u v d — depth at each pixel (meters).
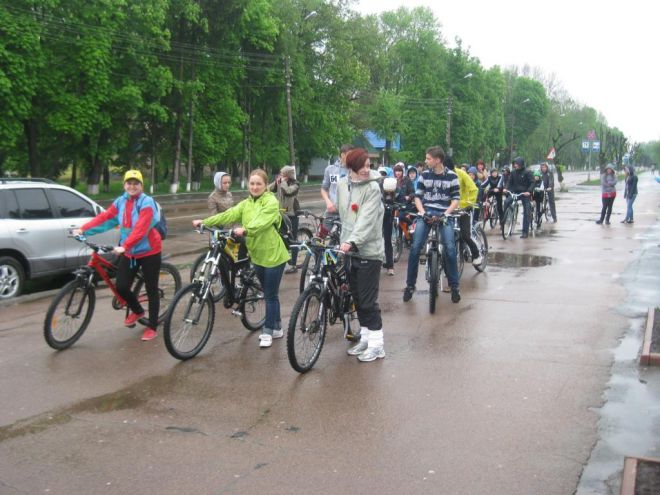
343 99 48.12
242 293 6.80
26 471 3.91
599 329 7.01
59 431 4.48
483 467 3.91
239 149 42.94
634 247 13.55
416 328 7.14
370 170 5.95
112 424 4.60
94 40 28.30
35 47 25.75
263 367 5.86
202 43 37.81
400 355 6.16
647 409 4.78
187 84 34.53
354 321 7.00
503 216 15.22
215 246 6.35
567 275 10.30
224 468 3.93
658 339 6.26
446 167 8.88
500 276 10.28
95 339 6.80
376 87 63.66
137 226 6.32
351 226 5.99
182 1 33.81
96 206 10.27
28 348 6.48
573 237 15.53
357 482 3.74
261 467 3.94
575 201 30.06
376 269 5.96
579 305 8.17
